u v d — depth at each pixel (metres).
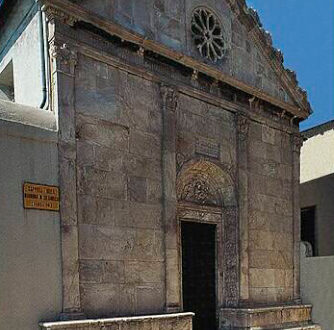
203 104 11.99
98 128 9.40
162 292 10.10
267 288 13.11
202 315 11.85
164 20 11.12
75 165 8.83
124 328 8.78
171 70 11.08
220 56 12.56
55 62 8.79
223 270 12.48
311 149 18.77
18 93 10.32
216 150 12.22
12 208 7.82
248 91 13.04
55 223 8.34
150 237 10.06
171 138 10.80
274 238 13.72
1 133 7.84
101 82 9.60
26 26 9.94
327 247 17.41
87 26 9.35
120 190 9.62
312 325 13.83
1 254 7.57
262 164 13.73
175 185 10.77
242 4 13.22
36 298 7.89
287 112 14.71
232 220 12.60
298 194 14.89
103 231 9.16
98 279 8.92
